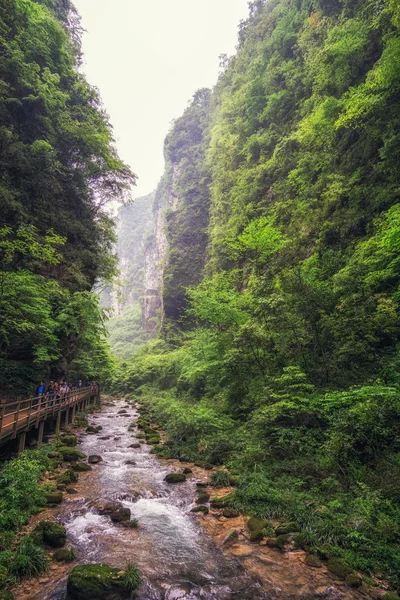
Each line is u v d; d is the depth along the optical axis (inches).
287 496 297.3
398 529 221.1
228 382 709.3
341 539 231.8
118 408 1136.8
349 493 279.1
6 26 701.3
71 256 835.4
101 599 182.7
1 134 633.0
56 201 818.2
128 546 243.0
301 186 880.3
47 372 712.4
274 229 725.3
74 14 1082.7
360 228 633.0
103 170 925.2
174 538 256.7
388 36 634.2
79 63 1078.4
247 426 498.0
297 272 520.7
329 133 811.4
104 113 1004.6
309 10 1189.7
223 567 218.5
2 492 296.7
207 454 469.4
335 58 792.3
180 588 195.8
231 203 1380.4
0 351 579.5
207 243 2057.1
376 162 661.3
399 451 287.0
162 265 2380.7
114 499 330.0
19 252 666.2
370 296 448.5
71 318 719.1
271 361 549.3
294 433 376.8
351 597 186.9
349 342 415.2
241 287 1052.5
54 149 789.2
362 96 622.2
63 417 728.3
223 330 767.7
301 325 482.0
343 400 334.6
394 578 195.8
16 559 209.0
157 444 571.5
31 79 723.4
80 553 232.1
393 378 356.5
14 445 440.8
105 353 1263.5
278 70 1245.7
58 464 418.6
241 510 298.4
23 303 566.3
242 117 1469.0
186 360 1034.1
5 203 638.5
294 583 200.5
